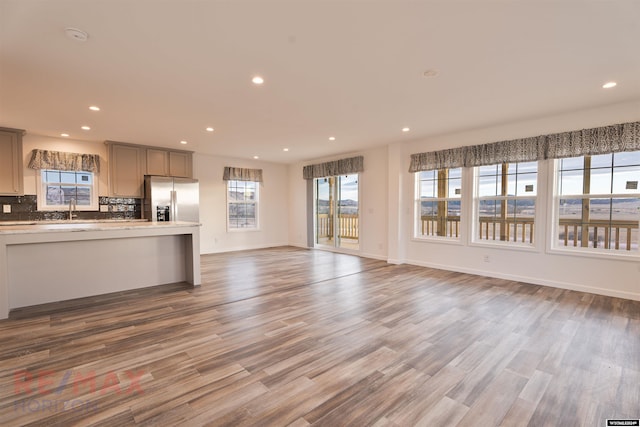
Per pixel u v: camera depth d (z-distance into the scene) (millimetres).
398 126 4711
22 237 3182
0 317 3051
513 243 4707
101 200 5762
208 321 3041
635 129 3557
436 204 5629
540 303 3584
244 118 4238
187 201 6266
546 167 4289
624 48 2393
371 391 1933
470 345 2553
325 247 7758
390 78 2959
